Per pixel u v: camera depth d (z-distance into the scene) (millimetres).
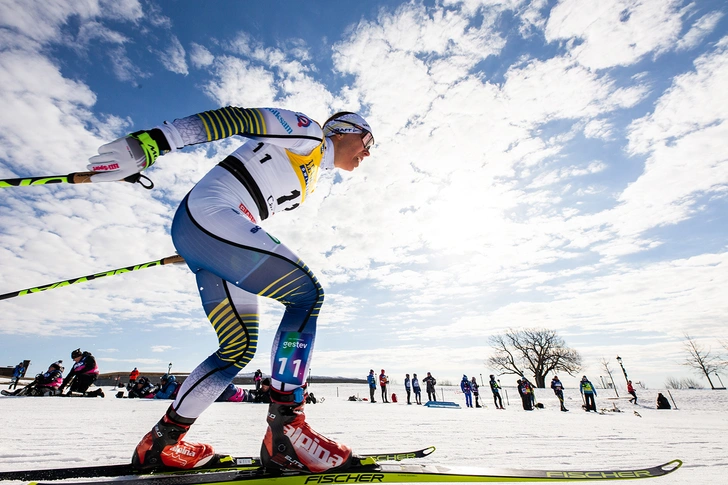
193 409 1322
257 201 1488
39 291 1649
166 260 1785
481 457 2041
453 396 37938
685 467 1761
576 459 1998
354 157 1808
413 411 10336
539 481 1261
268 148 1506
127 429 3219
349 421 5492
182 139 1173
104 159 1064
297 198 1612
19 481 1164
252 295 1514
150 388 11703
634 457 2104
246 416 5918
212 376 1355
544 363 45719
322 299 1380
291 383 1257
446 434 3691
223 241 1287
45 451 1916
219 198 1364
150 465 1295
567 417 8914
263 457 1264
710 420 7820
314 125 1521
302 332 1316
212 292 1463
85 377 10102
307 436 1243
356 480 1223
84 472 1259
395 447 2545
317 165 1604
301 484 1187
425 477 1241
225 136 1272
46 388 9219
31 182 1044
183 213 1396
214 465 1461
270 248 1292
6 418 3713
